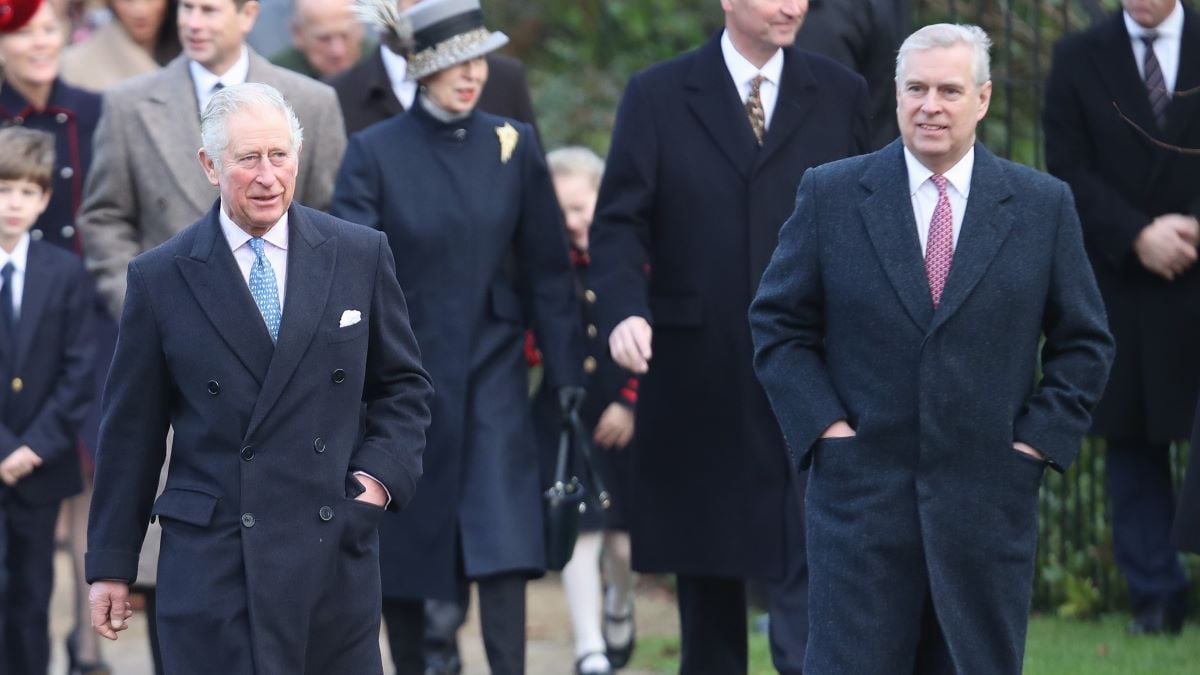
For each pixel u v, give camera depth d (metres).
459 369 23.92
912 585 17.83
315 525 17.16
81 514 28.38
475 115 24.77
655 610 34.66
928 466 17.67
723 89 23.05
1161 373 26.66
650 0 45.19
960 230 17.89
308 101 25.47
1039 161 29.78
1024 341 17.83
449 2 24.19
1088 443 30.09
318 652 17.31
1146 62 26.67
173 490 17.30
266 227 17.33
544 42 47.00
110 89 25.06
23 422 25.16
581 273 29.16
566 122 43.69
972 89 17.77
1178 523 20.33
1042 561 30.00
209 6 24.64
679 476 23.20
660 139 23.14
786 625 22.91
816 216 18.41
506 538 23.41
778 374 18.39
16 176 25.11
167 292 17.27
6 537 25.12
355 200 24.20
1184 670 24.58
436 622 27.98
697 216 22.98
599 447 28.67
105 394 17.52
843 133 23.16
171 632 17.09
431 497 23.83
